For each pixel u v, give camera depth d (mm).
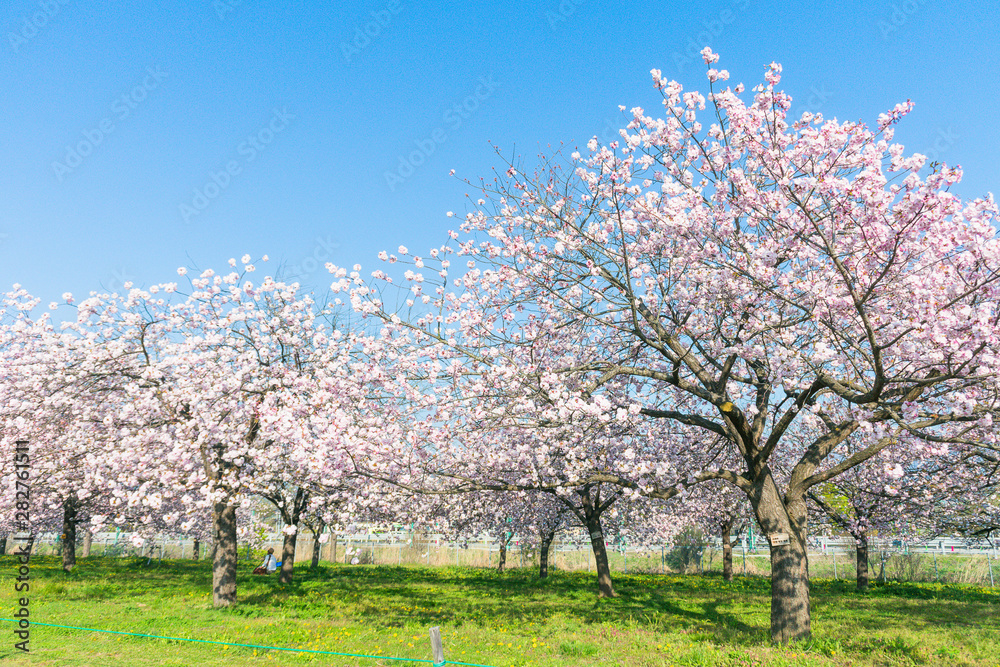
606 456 13000
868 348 10445
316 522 23078
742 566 37719
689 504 24125
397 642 12016
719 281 10914
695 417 13078
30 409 15109
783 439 20750
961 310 8211
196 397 13680
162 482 13547
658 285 12625
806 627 11469
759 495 12289
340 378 12766
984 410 9484
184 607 16203
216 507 17016
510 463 14008
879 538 25344
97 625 13086
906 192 9078
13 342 16844
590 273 12281
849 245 9977
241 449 13977
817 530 24422
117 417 15203
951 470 16719
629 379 14406
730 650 10648
